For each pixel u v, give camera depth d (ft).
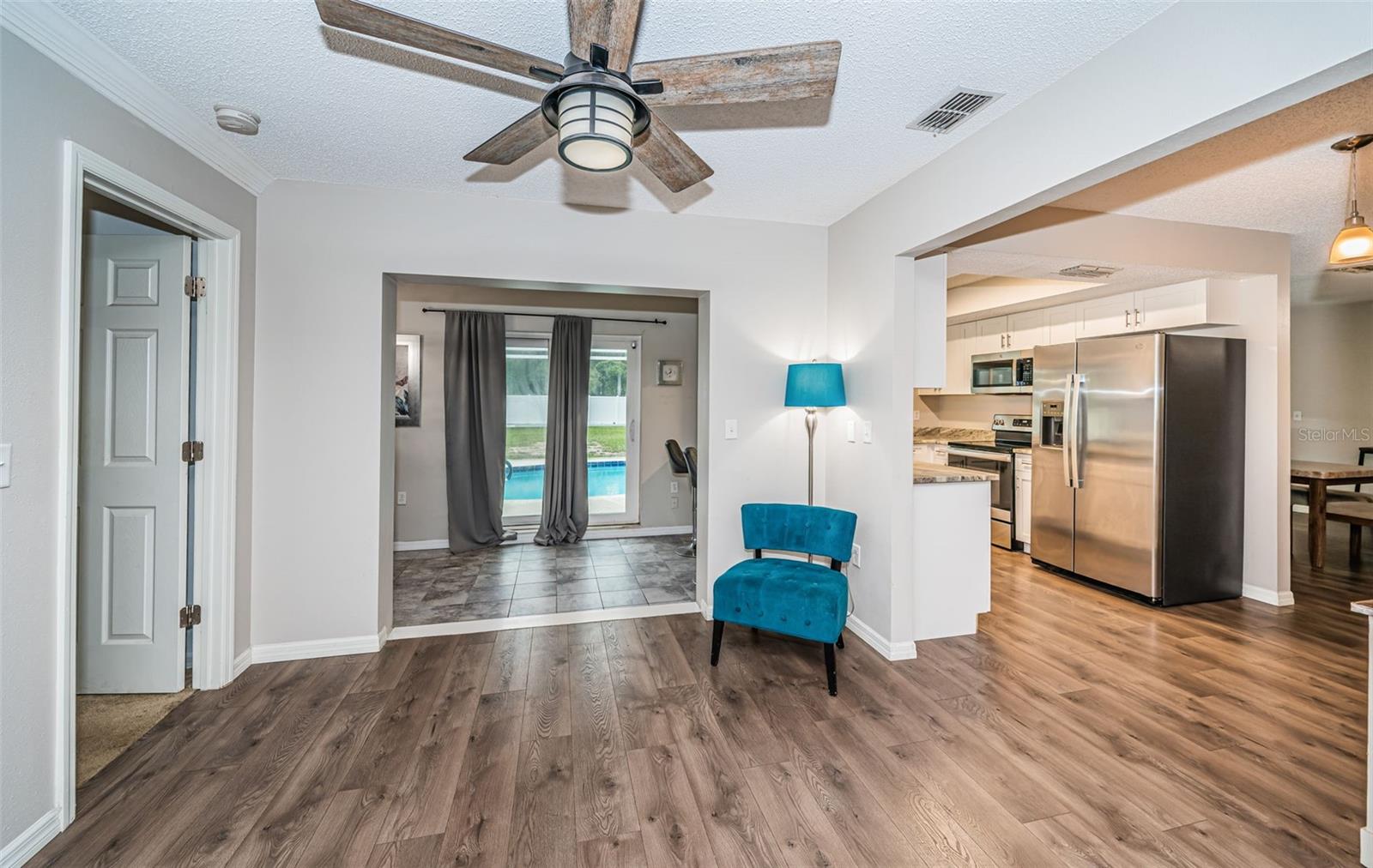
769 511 10.27
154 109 6.55
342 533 9.45
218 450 8.30
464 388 16.62
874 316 9.89
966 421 20.61
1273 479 12.00
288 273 9.14
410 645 9.95
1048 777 6.39
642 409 18.65
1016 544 16.30
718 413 11.08
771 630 9.27
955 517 10.36
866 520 10.15
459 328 16.67
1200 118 5.05
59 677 5.53
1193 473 11.93
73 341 5.59
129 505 8.06
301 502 9.27
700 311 11.67
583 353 17.66
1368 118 7.29
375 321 9.48
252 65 6.12
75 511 5.66
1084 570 13.21
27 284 5.16
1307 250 13.19
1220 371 12.10
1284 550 12.01
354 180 9.17
